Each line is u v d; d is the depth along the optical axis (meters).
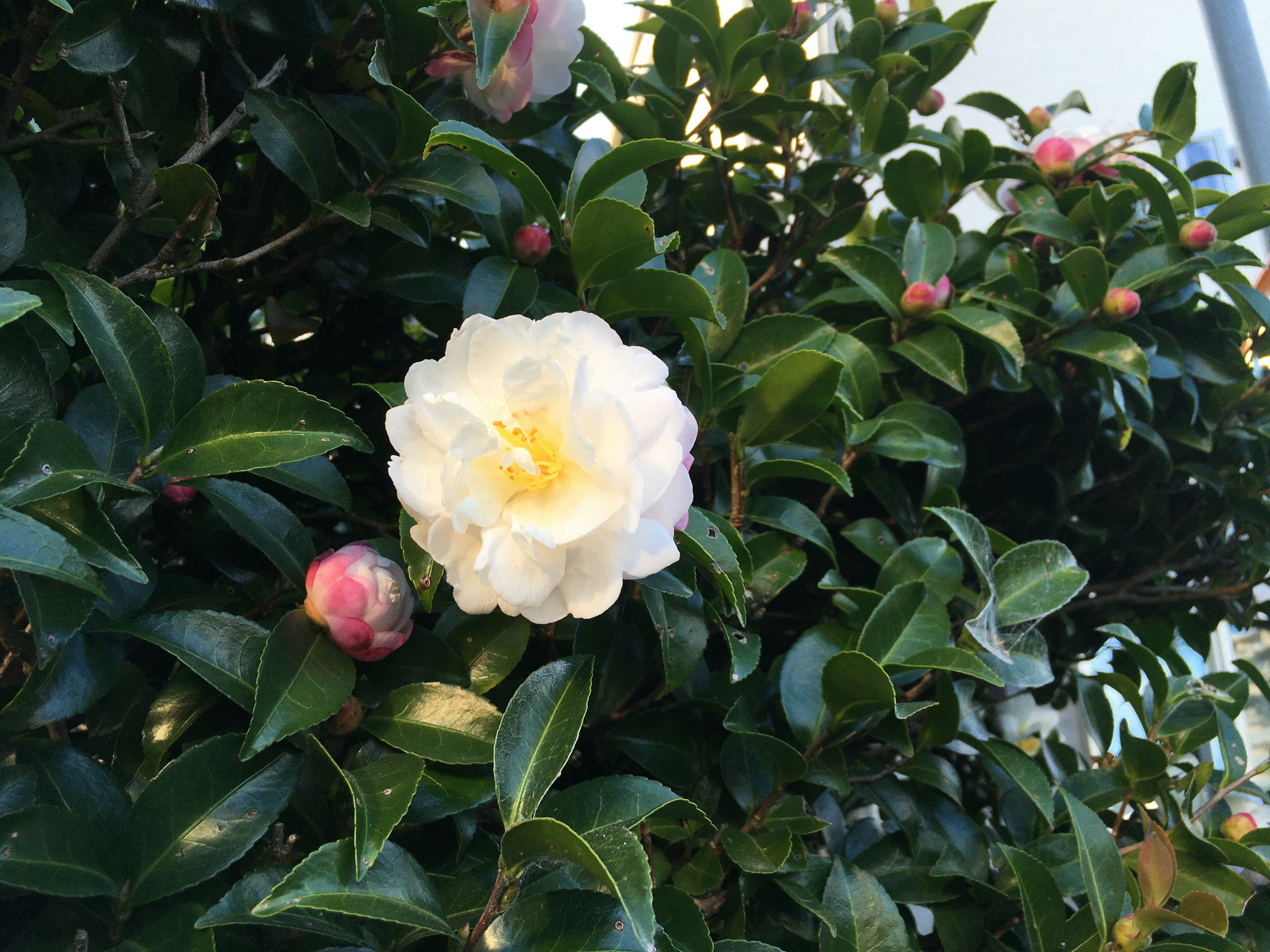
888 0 0.53
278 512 0.32
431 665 0.31
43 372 0.28
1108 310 0.47
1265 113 0.67
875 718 0.37
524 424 0.27
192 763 0.27
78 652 0.27
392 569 0.30
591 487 0.26
